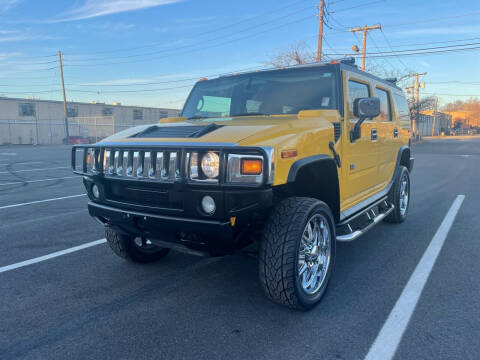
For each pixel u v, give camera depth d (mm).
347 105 3881
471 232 5496
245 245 3143
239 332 2836
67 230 5656
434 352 2564
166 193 2977
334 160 3479
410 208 7219
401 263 4258
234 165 2662
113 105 46062
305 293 3090
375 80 4883
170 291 3578
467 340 2703
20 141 39375
